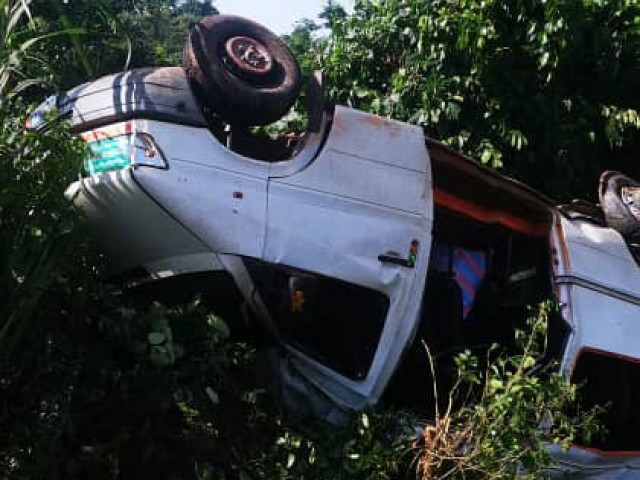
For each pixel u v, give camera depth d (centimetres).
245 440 425
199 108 442
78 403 379
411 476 463
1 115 384
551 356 545
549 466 502
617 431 589
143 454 388
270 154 478
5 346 361
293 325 456
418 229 489
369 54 830
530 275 575
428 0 800
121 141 419
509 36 787
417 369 514
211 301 448
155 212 419
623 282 587
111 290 407
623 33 820
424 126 783
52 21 652
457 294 532
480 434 452
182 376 406
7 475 356
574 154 807
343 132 481
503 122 779
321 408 468
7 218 367
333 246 459
